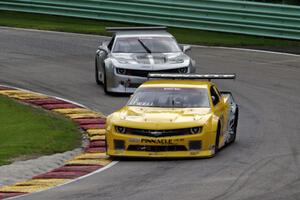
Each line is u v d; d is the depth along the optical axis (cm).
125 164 5228
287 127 6638
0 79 9075
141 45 8456
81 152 5866
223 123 5712
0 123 7038
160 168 5041
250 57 10394
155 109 5616
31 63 9981
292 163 5144
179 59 8206
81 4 13088
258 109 7481
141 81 8069
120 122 5400
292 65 9900
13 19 13175
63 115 7281
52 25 12612
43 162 5431
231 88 8556
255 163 5147
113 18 12825
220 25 12025
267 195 4191
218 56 10450
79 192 4369
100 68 8681
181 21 12300
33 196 4306
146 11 12531
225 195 4200
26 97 8081
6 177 4938
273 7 11600
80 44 11200
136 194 4275
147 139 5294
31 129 6712
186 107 5634
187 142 5294
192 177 4719
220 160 5262
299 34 11456
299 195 4191
